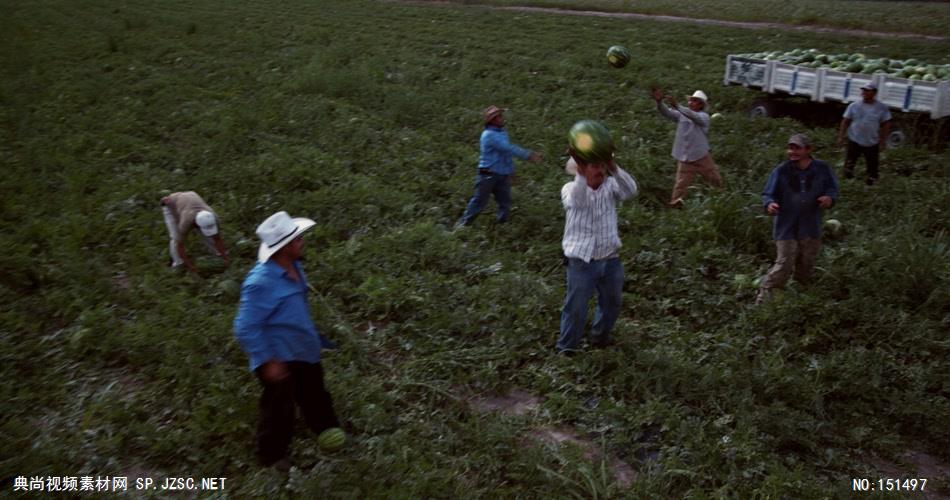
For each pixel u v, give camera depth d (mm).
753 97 16594
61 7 31875
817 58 15688
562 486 5430
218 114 15258
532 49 23094
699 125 10711
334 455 5762
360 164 12641
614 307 7004
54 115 15258
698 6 36250
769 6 36188
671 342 7340
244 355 6957
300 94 17188
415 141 13688
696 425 5992
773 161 12367
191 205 8500
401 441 5871
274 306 5336
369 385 6559
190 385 6559
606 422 6172
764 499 5207
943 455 5941
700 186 11070
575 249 6777
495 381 6742
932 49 22656
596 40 25266
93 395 6555
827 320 7539
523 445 5949
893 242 8828
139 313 7855
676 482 5543
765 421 6012
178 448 5828
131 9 31766
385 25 28625
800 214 7863
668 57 21719
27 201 10719
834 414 6336
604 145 6547
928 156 12578
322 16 31281
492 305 7824
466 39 25312
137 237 9633
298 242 5465
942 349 7105
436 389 6551
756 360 6961
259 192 11141
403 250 9164
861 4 37375
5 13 29828
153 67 20266
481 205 10047
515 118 15188
